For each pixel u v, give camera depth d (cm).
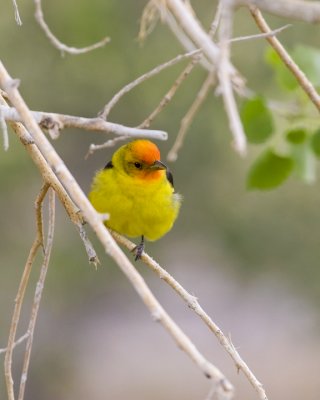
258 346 2480
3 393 1780
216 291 2516
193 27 397
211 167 1802
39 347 2022
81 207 393
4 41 1620
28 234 1817
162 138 509
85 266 1859
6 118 471
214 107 1716
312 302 1928
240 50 1552
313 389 2352
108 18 1642
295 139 722
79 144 1905
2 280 1788
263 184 739
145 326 2562
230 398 354
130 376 2439
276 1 366
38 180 1766
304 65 729
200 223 1869
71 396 2122
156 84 1653
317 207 1827
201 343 2544
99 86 1669
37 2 568
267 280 1927
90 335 2241
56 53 1641
